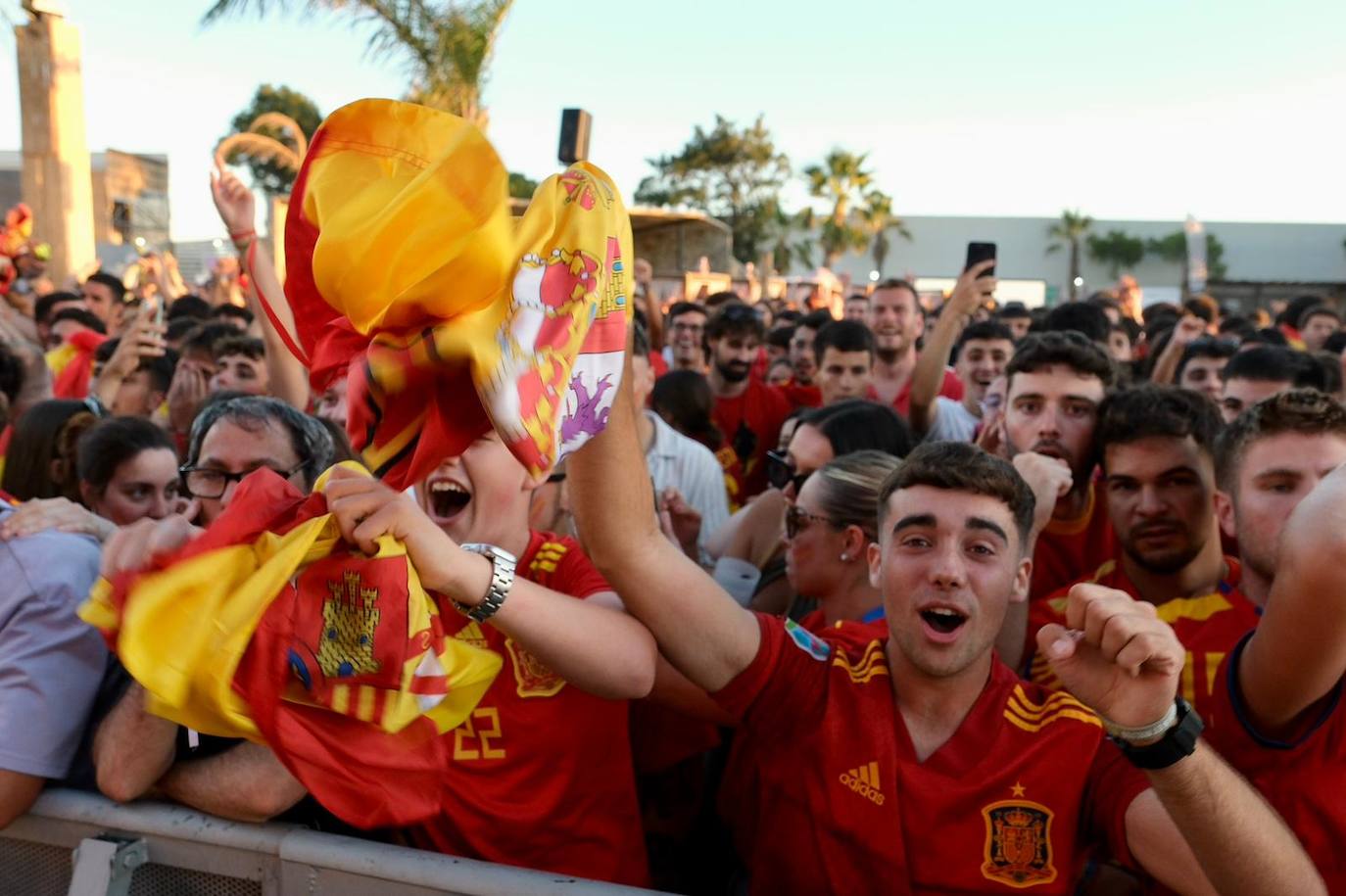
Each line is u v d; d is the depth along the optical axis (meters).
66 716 1.73
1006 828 1.61
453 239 1.06
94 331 6.05
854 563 2.36
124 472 2.55
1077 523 2.91
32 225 9.55
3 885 1.75
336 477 1.32
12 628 1.76
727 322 5.57
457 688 1.44
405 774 1.34
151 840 1.63
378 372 1.10
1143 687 1.25
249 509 1.27
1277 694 1.59
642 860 1.95
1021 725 1.68
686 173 51.25
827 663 1.80
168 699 1.17
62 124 9.52
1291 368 3.79
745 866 1.98
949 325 4.54
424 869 1.47
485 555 1.44
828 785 1.69
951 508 1.70
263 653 1.22
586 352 1.27
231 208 3.44
